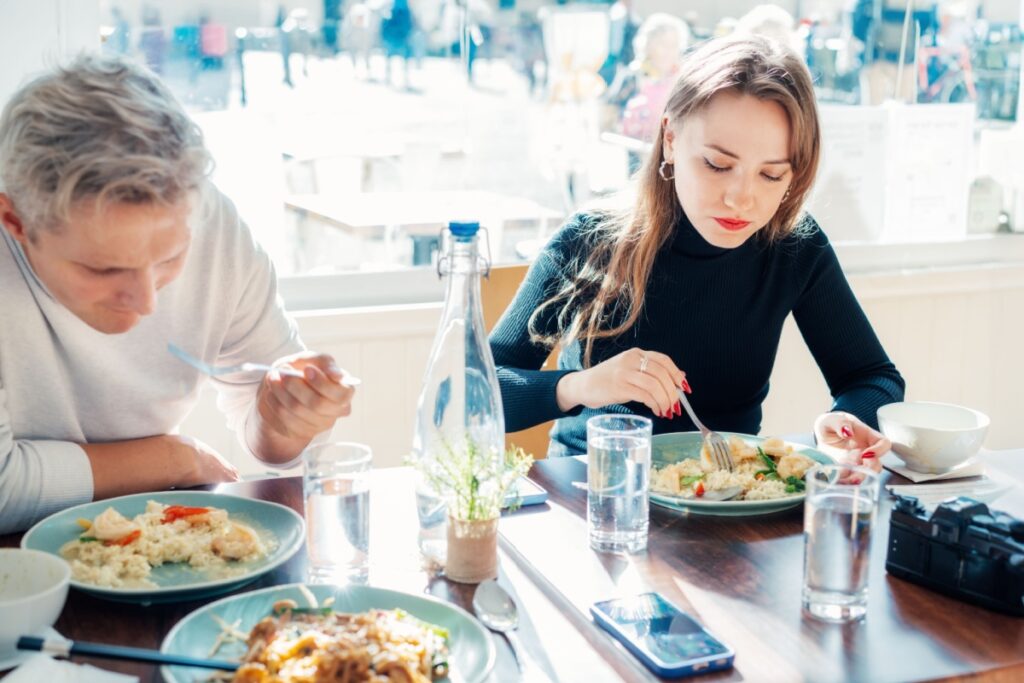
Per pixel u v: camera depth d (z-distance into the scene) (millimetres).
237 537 1084
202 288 1487
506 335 1780
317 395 1281
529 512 1251
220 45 2213
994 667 901
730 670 891
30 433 1398
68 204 1061
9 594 968
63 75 1108
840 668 896
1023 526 1020
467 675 861
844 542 973
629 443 1134
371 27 2314
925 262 2889
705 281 1769
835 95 2730
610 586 1053
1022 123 2943
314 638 838
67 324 1359
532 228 2533
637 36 2520
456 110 2414
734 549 1148
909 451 1388
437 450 1114
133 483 1279
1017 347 2943
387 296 2439
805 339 1893
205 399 2236
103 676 848
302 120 2301
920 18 2775
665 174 1711
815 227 1847
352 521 1038
